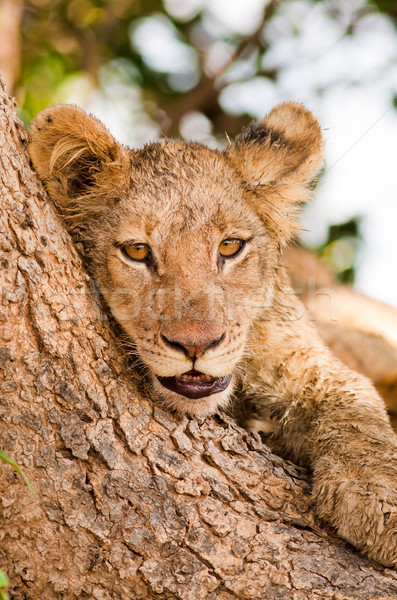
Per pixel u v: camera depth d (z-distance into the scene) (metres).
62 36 15.29
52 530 6.01
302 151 9.05
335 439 8.05
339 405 8.70
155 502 6.37
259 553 6.39
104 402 6.56
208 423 7.32
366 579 6.43
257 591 6.15
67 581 5.98
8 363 6.10
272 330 9.12
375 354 12.63
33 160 7.27
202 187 8.29
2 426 6.02
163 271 7.90
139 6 15.64
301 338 9.27
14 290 6.20
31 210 6.55
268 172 8.92
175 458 6.70
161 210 8.05
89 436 6.35
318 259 13.95
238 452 7.17
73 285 6.71
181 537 6.29
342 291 13.52
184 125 15.95
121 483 6.32
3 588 5.72
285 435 9.04
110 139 8.09
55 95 14.59
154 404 7.11
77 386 6.44
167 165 8.42
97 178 8.27
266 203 9.10
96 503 6.18
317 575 6.34
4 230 6.27
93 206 8.24
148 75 15.91
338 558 6.64
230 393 8.55
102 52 15.45
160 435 6.79
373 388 9.13
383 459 7.52
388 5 15.10
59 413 6.27
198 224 8.07
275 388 9.13
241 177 8.80
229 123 15.73
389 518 6.82
